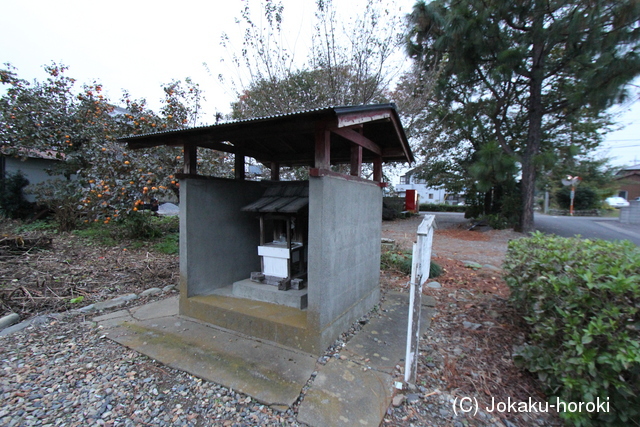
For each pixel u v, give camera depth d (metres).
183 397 1.78
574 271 1.84
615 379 1.47
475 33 7.78
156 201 6.09
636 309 1.46
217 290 3.09
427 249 2.04
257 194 3.55
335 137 2.97
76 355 2.20
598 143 10.56
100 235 6.28
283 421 1.61
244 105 6.57
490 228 10.52
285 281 2.79
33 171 9.06
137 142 2.78
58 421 1.57
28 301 3.07
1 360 2.10
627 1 6.43
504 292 3.71
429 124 9.23
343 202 2.49
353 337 2.56
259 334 2.46
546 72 8.93
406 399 1.79
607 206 20.92
